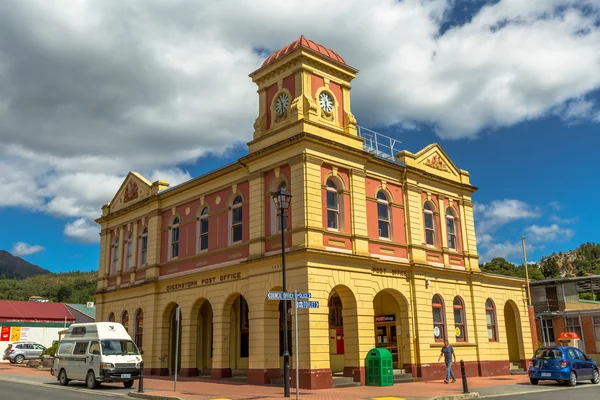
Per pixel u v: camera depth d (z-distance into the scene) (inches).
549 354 956.6
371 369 887.1
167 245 1230.9
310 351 828.0
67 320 2204.7
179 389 828.6
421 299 1058.7
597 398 706.2
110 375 876.6
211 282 1068.5
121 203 1440.7
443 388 842.2
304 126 916.6
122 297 1347.2
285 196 727.7
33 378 1110.4
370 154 1010.7
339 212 955.3
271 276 916.6
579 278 1882.4
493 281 1283.2
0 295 4503.0
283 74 1003.3
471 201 1290.6
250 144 1018.7
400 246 1061.8
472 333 1178.0
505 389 847.7
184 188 1187.3
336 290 946.1
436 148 1225.4
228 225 1060.5
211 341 1236.5
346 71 1037.8
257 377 900.0
